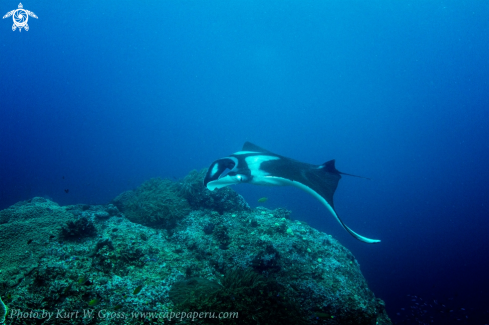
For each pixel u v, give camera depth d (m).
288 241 5.24
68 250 4.31
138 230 5.28
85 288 3.52
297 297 4.20
